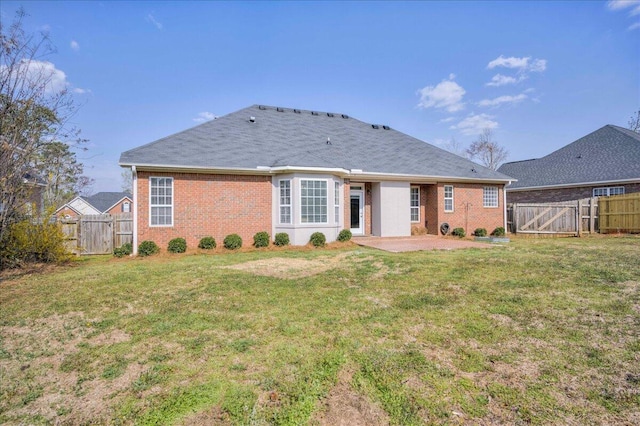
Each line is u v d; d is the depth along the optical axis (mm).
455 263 8945
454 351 3791
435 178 16656
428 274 7688
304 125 18266
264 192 14008
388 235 16359
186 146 13617
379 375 3287
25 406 2988
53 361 3863
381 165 16109
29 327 4945
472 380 3186
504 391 2984
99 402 3016
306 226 13688
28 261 10578
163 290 6844
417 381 3186
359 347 3936
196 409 2848
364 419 2666
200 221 13109
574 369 3340
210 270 8797
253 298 6098
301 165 13367
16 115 9562
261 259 10648
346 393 3023
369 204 16984
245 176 13734
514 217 18844
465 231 17781
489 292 6094
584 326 4414
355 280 7355
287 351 3887
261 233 13438
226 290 6672
